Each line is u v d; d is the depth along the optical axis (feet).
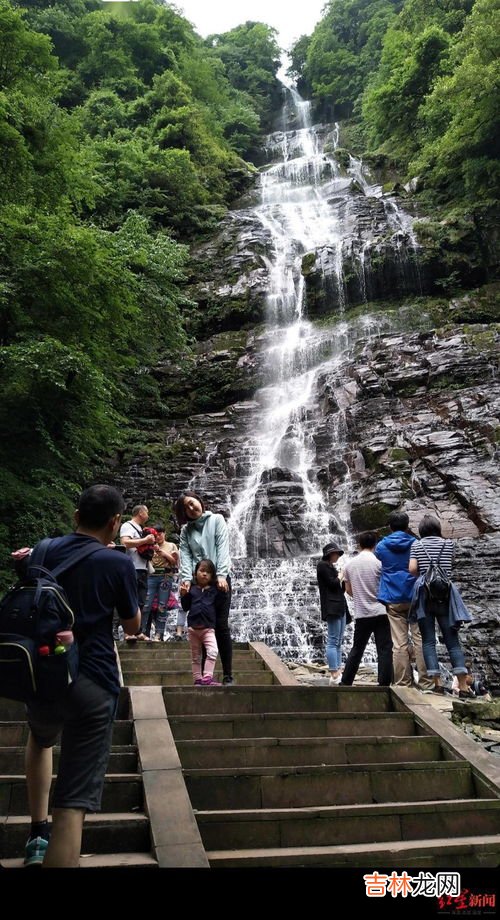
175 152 101.35
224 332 81.97
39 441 45.16
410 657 22.34
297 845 11.59
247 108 152.97
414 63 109.91
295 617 38.73
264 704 17.16
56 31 131.95
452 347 60.95
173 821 10.94
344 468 54.70
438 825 12.36
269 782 13.00
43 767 9.91
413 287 79.46
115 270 46.29
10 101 47.55
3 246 41.93
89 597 9.21
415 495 48.01
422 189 98.63
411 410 56.70
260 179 117.50
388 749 15.06
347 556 46.50
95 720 8.80
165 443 65.51
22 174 46.50
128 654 24.85
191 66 141.49
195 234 98.89
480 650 34.22
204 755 13.98
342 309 79.36
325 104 161.99
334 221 94.53
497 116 83.61
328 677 27.40
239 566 44.04
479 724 19.10
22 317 44.14
